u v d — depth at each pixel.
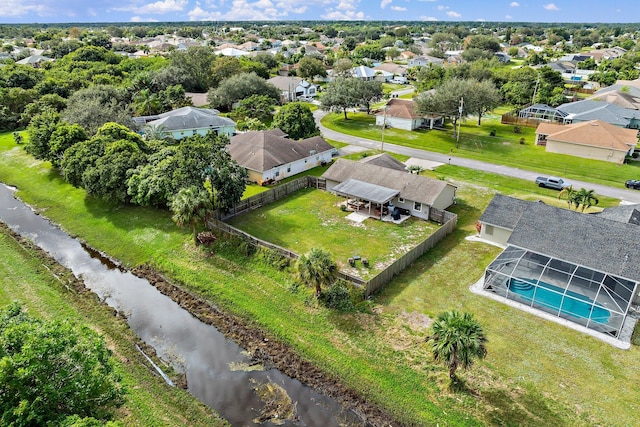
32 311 30.17
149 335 28.83
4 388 15.76
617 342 27.08
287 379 25.22
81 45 165.88
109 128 51.75
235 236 38.09
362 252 37.62
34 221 45.94
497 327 28.47
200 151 40.47
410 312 29.97
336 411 23.03
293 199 49.41
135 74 104.62
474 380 24.34
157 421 21.97
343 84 91.12
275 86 103.75
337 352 26.77
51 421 15.66
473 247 38.75
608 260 29.98
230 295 32.56
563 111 85.25
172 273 35.72
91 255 39.28
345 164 51.03
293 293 32.09
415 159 64.62
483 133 81.06
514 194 51.31
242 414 22.86
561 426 21.56
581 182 55.50
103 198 44.72
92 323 29.44
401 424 22.17
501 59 184.62
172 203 37.81
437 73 118.31
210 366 26.19
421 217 44.62
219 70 108.38
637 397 23.14
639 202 48.97
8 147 68.88
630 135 66.50
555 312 29.56
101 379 17.66
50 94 83.88
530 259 31.47
